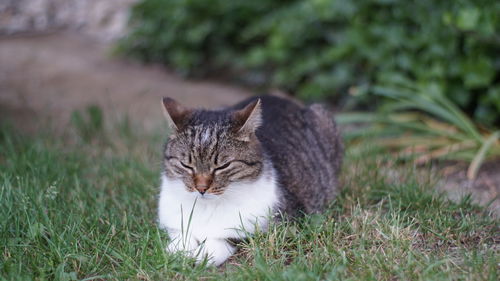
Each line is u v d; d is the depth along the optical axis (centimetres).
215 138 131
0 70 218
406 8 180
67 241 132
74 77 217
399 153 164
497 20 167
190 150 131
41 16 275
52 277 128
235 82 224
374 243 133
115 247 132
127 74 226
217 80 227
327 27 201
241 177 132
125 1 287
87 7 285
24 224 134
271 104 152
